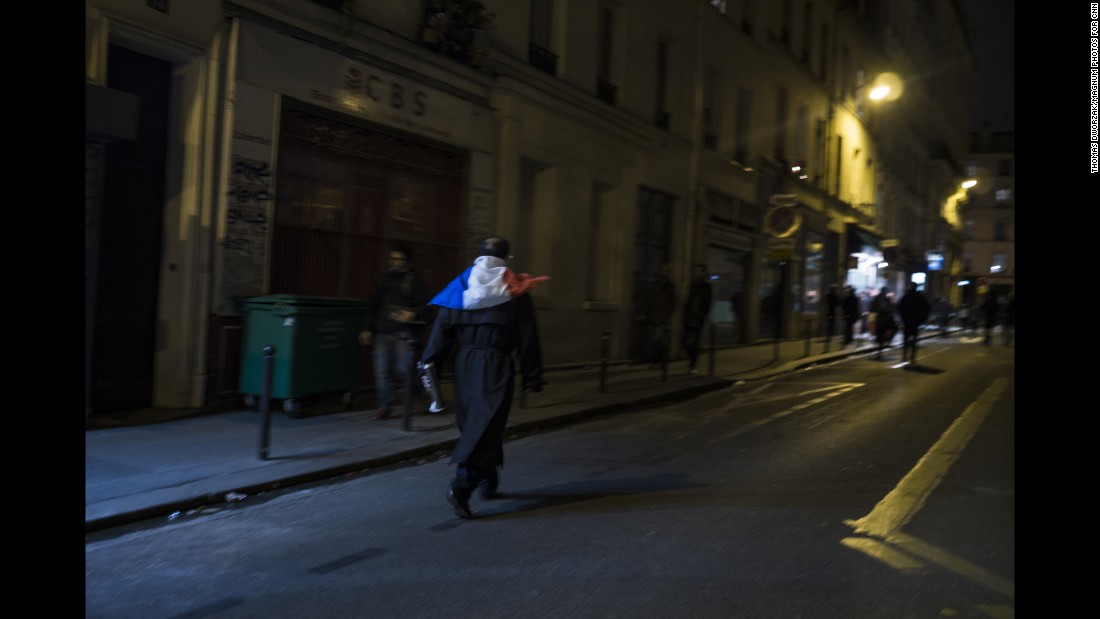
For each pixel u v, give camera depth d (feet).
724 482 23.04
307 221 34.04
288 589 14.39
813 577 15.11
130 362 28.84
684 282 65.16
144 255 29.01
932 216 171.94
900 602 13.91
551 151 48.42
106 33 26.32
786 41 86.94
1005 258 253.24
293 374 29.48
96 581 14.66
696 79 66.03
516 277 19.86
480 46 41.75
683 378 48.98
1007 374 57.11
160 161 29.43
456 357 19.58
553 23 49.73
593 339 53.78
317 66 33.73
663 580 14.90
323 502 20.49
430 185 40.42
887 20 123.34
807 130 93.15
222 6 29.96
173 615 13.16
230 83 30.35
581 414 34.81
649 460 26.16
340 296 35.78
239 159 30.86
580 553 16.49
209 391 30.53
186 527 18.15
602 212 56.03
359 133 36.27
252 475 21.75
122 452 23.62
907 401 41.50
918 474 24.14
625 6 55.93
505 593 14.21
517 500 20.90
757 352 71.36
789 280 88.79
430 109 39.65
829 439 30.19
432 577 15.03
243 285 31.30
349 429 28.66
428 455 26.35
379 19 36.40
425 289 31.04
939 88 172.35
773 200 59.52
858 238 112.47
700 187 67.21
